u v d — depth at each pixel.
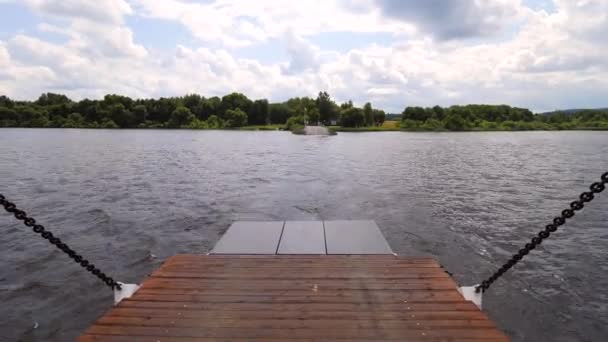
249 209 13.95
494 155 38.59
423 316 4.40
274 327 4.16
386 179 21.39
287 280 5.52
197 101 144.62
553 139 74.69
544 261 9.16
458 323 4.23
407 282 5.42
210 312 4.52
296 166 27.73
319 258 6.64
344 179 21.27
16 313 6.80
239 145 53.22
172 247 10.05
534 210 14.12
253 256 6.85
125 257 9.35
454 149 47.69
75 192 17.02
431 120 131.50
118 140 60.94
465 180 21.20
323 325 4.20
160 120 130.12
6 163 28.08
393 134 105.00
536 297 7.44
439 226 11.93
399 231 11.41
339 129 126.38
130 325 4.20
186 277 5.65
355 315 4.43
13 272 8.45
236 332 4.07
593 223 12.42
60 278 8.14
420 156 37.25
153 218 12.70
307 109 139.62
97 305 7.08
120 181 20.09
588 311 6.97
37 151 38.94
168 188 18.05
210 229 11.54
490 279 5.05
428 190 17.95
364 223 9.18
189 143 55.94
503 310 6.98
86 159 31.45
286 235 8.27
